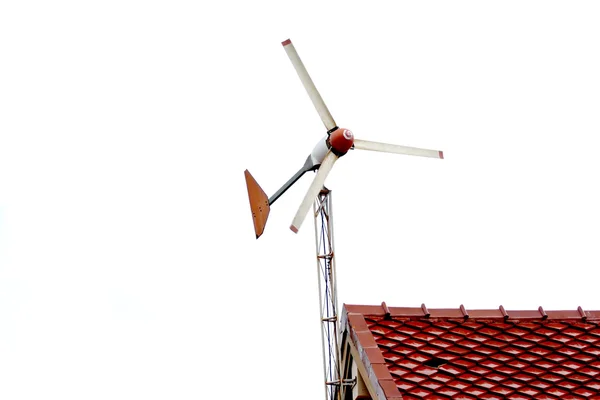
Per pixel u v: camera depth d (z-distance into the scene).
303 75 42.72
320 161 41.62
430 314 36.75
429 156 43.56
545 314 37.22
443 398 33.34
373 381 33.84
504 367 34.91
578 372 34.84
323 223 40.88
